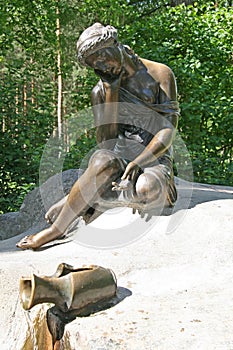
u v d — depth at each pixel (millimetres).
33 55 8906
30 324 2340
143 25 7109
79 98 7094
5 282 2637
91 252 2896
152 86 3029
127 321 2039
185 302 2234
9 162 6512
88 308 2203
